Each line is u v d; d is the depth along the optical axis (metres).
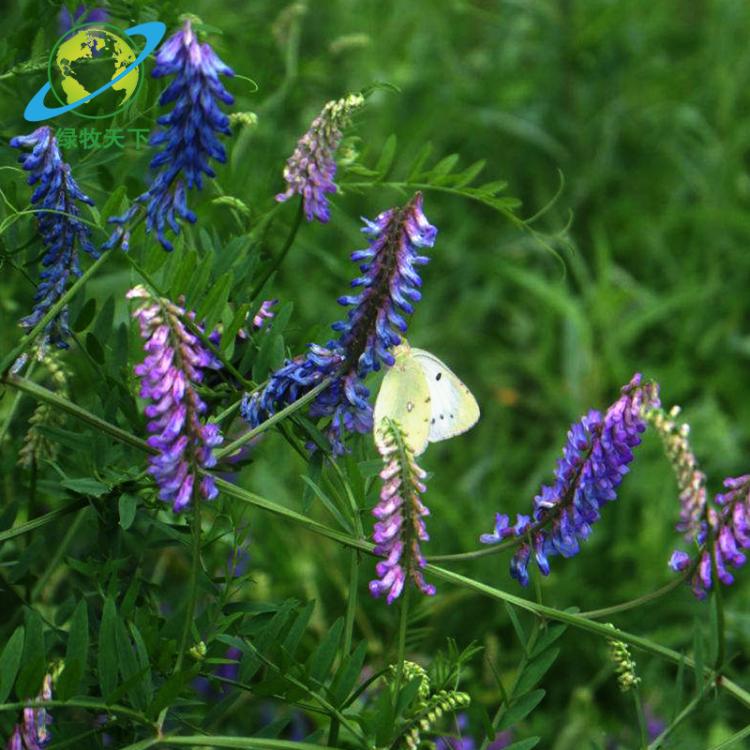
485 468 1.13
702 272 1.39
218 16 0.92
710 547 0.64
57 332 0.66
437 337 1.30
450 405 0.72
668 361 1.32
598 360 1.22
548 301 1.22
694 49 1.66
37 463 0.72
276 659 0.66
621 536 1.07
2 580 0.71
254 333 0.69
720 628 0.65
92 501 0.67
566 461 0.65
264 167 0.86
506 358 1.29
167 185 0.64
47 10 0.71
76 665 0.61
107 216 0.65
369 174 0.72
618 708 0.96
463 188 0.72
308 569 0.93
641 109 1.50
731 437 1.19
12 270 0.77
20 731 0.62
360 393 0.65
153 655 0.64
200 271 0.65
